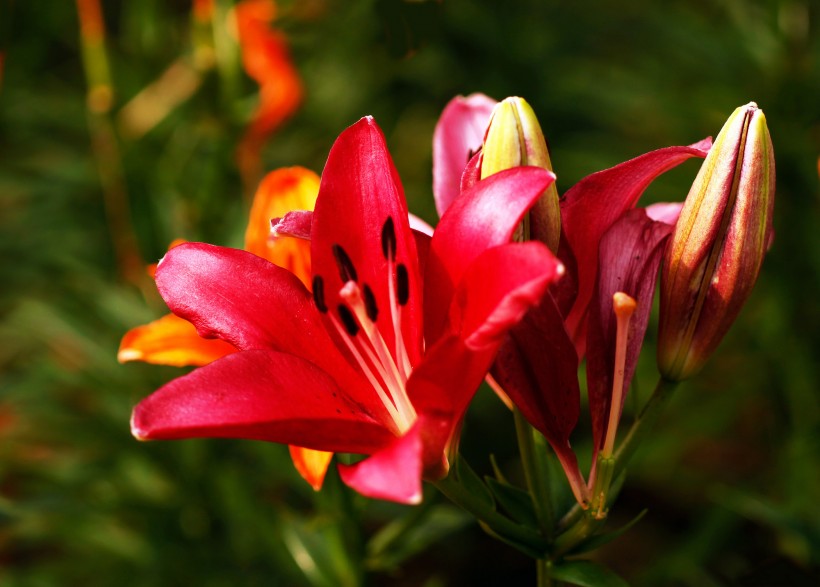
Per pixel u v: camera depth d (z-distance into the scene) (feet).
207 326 2.16
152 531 3.58
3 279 4.45
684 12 4.32
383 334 2.19
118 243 3.94
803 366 3.99
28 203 4.67
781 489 3.95
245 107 3.71
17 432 3.92
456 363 2.02
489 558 4.84
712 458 4.97
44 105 4.59
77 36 4.63
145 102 3.89
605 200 2.18
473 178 2.14
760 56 4.03
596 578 2.22
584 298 2.23
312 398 2.10
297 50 4.22
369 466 1.99
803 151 3.91
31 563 4.59
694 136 4.18
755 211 2.14
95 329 3.68
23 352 4.64
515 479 4.61
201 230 3.81
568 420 2.16
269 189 2.39
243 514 3.05
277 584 3.51
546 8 4.85
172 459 3.60
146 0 4.11
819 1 4.10
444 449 2.10
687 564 3.67
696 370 2.21
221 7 3.63
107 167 3.84
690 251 2.17
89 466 3.64
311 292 2.18
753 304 4.19
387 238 2.16
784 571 2.66
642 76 4.42
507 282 2.00
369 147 2.16
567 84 4.57
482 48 4.62
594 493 2.20
